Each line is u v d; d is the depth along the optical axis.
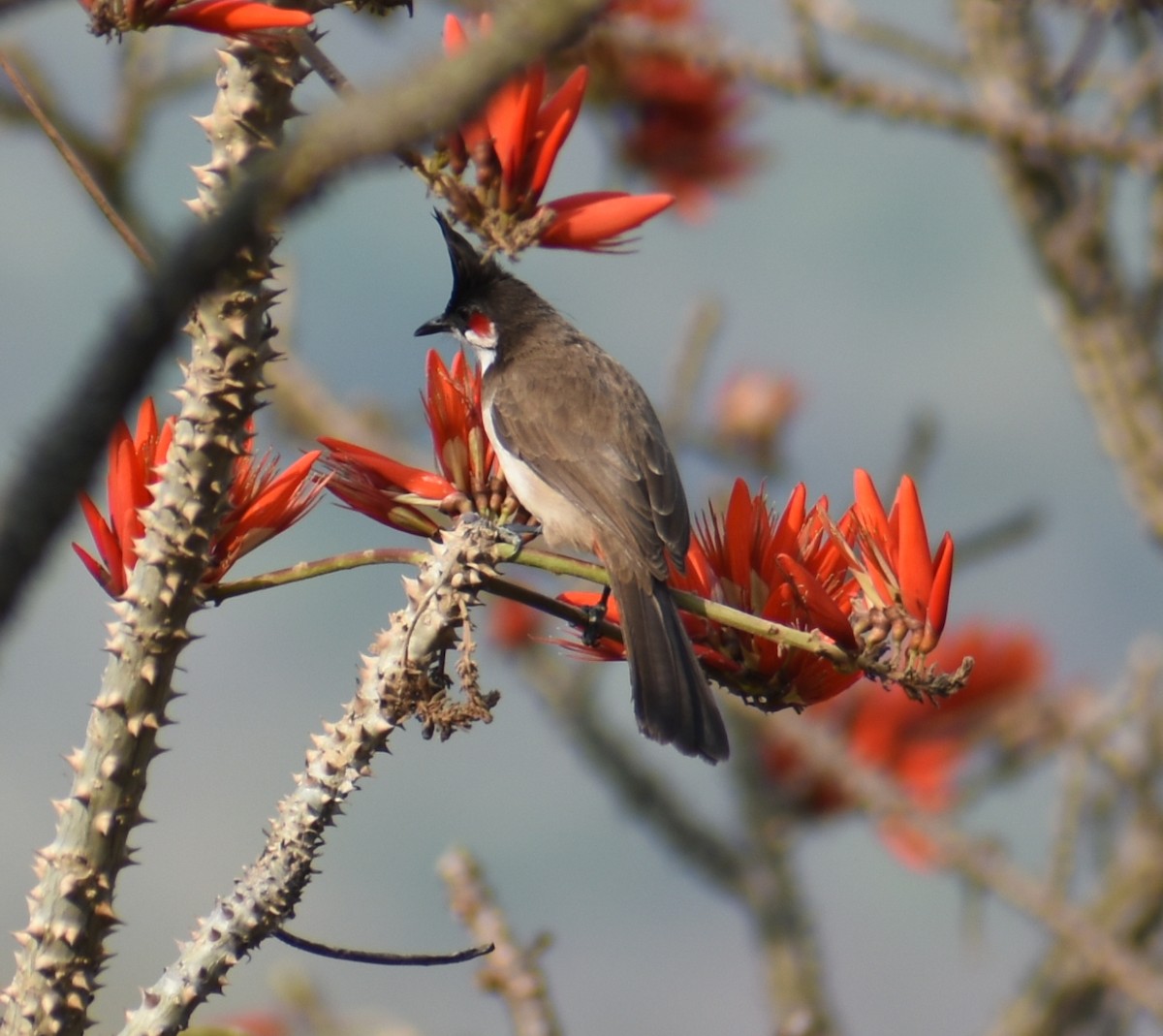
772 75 10.66
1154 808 10.34
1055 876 9.29
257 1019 8.54
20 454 1.78
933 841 9.36
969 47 11.13
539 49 2.16
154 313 1.83
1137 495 11.18
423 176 4.81
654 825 11.45
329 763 4.75
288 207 2.02
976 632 10.49
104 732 4.73
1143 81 10.49
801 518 6.12
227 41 4.59
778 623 5.84
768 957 11.21
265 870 4.72
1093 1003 10.58
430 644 4.84
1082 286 11.23
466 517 5.05
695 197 11.24
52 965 4.67
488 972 6.89
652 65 11.00
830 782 11.18
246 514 4.97
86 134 9.62
